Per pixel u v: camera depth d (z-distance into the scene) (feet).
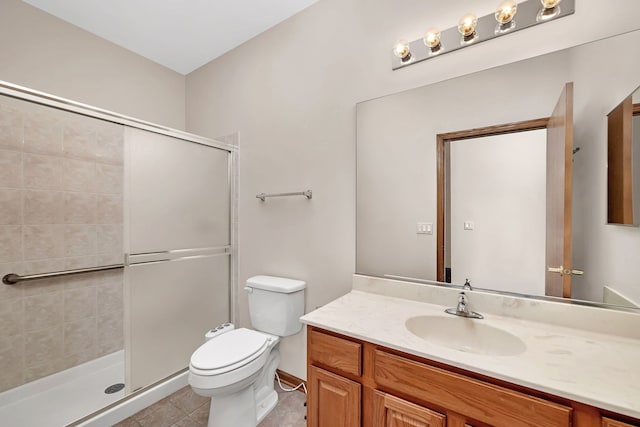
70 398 5.61
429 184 4.71
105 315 6.95
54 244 6.15
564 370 2.61
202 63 8.29
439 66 4.60
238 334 5.37
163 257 6.23
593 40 3.54
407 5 4.86
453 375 2.83
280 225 6.54
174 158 6.45
